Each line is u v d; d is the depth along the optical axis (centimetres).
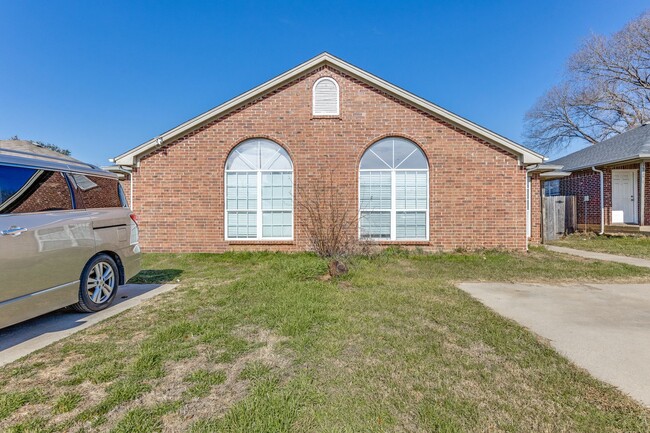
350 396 237
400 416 215
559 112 2995
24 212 350
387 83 912
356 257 813
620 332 362
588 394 242
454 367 281
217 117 933
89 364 285
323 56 916
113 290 466
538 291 540
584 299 493
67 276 393
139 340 340
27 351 313
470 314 417
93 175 464
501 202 918
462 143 922
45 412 219
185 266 757
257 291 519
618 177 1391
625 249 984
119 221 489
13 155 358
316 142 930
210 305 454
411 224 937
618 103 2600
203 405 227
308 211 919
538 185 1170
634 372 275
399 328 369
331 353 306
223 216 932
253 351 311
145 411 219
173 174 930
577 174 1519
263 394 237
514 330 364
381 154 939
